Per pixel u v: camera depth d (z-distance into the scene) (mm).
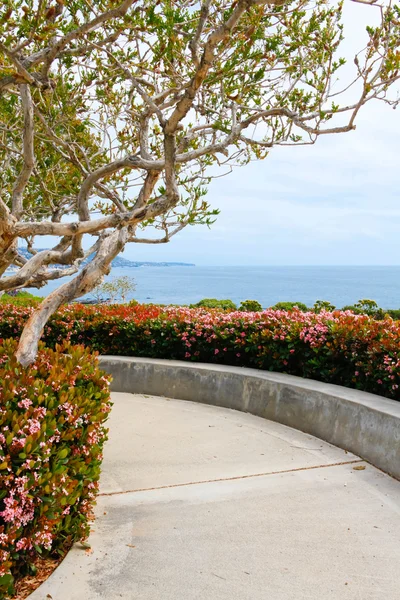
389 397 5133
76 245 4105
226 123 4504
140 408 6359
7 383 2936
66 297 3836
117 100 4957
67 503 2852
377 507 3736
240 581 2832
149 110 4340
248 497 3908
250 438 5234
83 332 8195
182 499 3879
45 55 3400
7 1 2941
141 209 3436
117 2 3129
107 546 3166
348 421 4887
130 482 4203
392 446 4316
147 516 3604
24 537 2535
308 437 5250
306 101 4723
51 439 2705
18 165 5738
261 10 3436
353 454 4770
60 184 5609
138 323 7660
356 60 3742
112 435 5363
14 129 5027
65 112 4629
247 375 6215
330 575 2895
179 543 3230
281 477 4277
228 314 7469
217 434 5363
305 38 4266
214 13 4035
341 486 4094
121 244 3826
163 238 4672
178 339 7355
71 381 3301
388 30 3652
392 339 5227
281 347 6359
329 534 3350
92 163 5441
